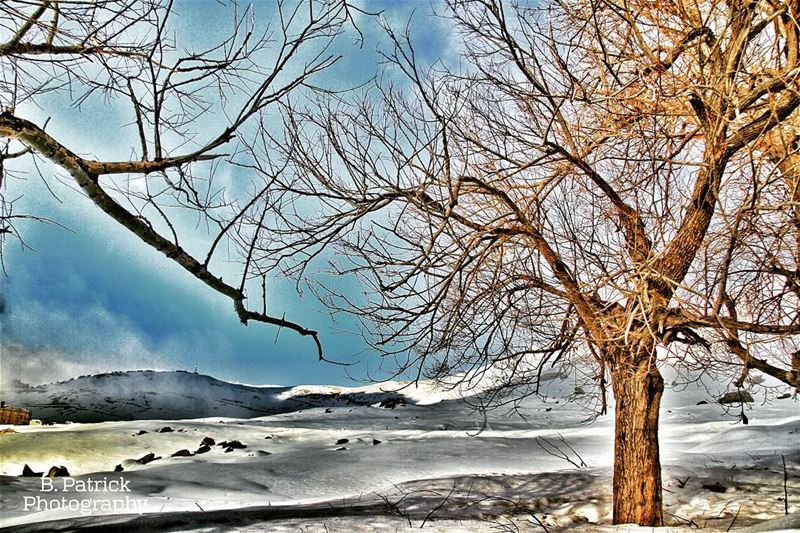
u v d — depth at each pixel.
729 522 7.79
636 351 7.22
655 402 7.67
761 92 6.53
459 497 10.08
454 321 7.68
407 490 10.98
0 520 9.51
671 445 17.42
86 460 17.22
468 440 19.14
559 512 8.80
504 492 10.46
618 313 7.43
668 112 7.44
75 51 4.05
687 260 7.22
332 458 16.20
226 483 13.03
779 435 15.27
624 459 7.70
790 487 9.55
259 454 17.84
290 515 8.37
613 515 7.82
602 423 24.20
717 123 6.36
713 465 11.91
